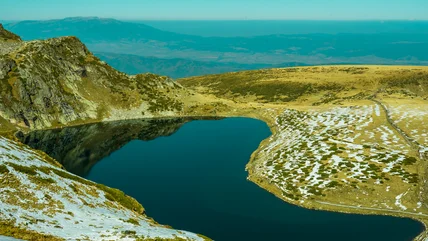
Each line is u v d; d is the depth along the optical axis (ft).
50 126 422.41
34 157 174.70
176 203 213.46
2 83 414.62
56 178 154.30
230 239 169.89
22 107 410.31
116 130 421.18
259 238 170.40
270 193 229.04
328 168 245.86
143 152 331.98
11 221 99.19
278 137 358.02
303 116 418.31
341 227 179.52
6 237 87.20
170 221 189.26
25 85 423.64
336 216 192.13
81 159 309.83
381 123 335.67
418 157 245.45
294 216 194.08
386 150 263.70
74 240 99.86
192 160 305.32
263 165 276.82
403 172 226.99
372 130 316.40
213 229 180.04
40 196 128.67
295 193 221.46
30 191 128.16
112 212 149.48
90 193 161.79
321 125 357.41
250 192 231.09
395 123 329.93
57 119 434.30
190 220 190.39
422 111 374.22
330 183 224.74
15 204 114.21
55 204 127.85
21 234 93.04
